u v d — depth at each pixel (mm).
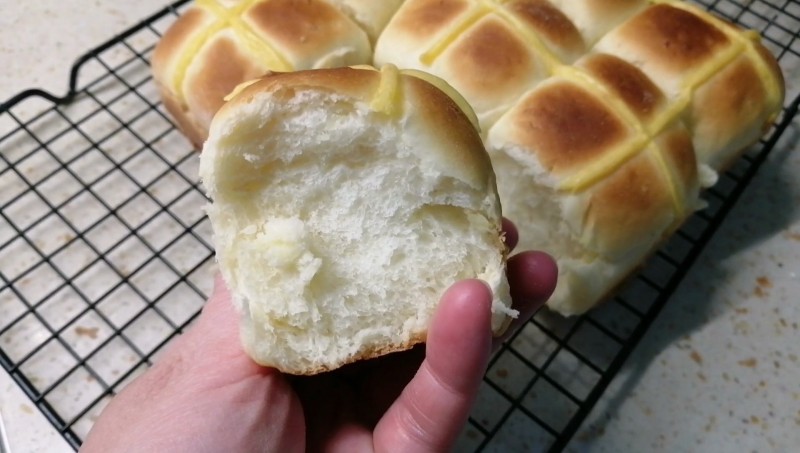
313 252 160
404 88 148
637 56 244
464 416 165
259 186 156
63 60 312
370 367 202
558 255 235
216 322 183
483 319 146
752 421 225
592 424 224
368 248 161
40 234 260
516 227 229
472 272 162
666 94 238
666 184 220
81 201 270
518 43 235
